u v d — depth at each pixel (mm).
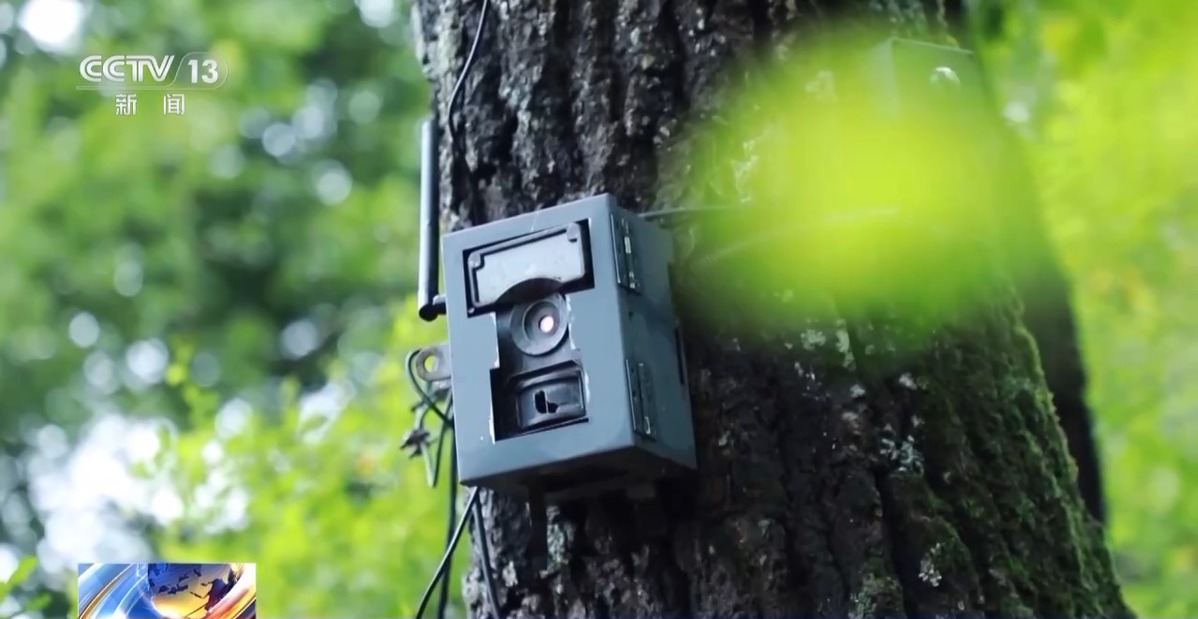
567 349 2277
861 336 2453
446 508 4672
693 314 2422
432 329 4945
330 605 4523
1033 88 5406
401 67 11812
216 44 11391
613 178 2520
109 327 11359
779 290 2447
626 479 2350
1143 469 5852
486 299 2322
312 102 11805
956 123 2584
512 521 2492
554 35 2604
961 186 2596
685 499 2377
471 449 2283
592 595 2404
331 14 11703
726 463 2365
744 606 2309
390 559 4598
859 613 2291
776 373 2408
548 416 2270
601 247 2299
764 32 2576
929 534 2354
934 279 2518
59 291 11328
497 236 2346
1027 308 3398
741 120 2516
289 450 4766
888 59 2543
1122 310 5855
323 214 11609
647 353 2311
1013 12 4945
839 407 2391
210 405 4914
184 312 11305
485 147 2621
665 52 2557
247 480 4691
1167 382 5871
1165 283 5836
